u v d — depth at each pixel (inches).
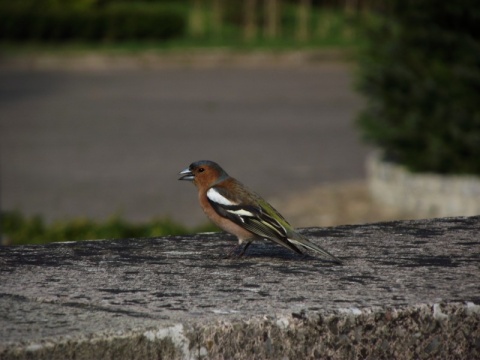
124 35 2204.7
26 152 917.2
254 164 845.8
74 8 2233.0
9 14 2126.0
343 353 164.6
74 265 205.6
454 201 654.5
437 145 655.1
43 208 666.2
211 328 155.2
